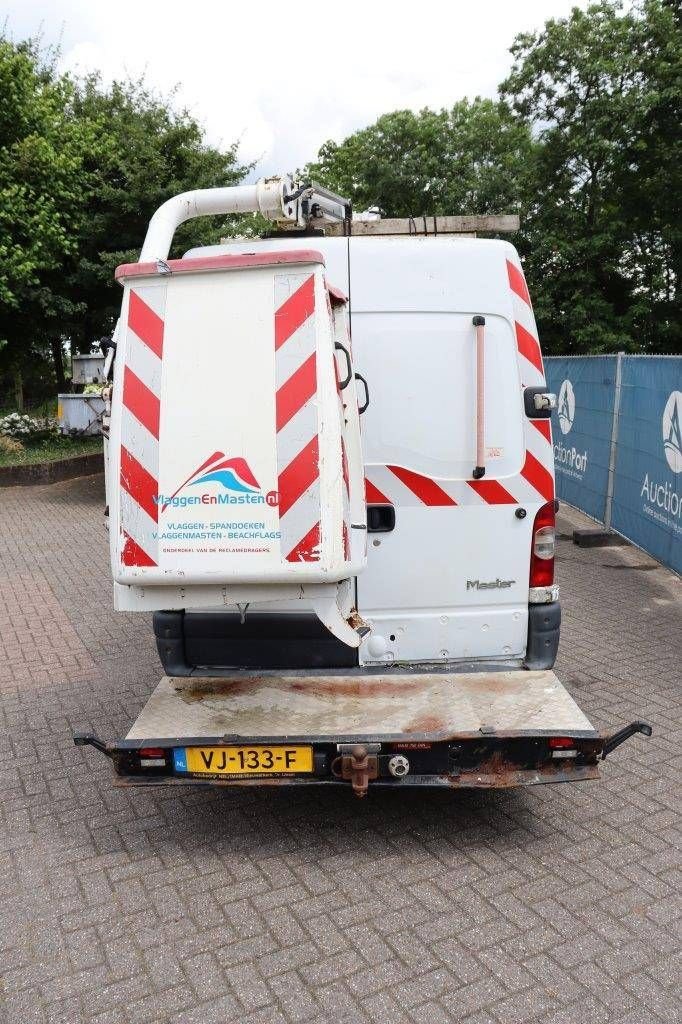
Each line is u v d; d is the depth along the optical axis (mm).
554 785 3994
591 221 22828
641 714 4730
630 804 3807
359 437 3508
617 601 6918
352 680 3783
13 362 18516
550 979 2723
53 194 13977
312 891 3219
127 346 2943
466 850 3471
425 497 3777
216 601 3004
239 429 2877
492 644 3920
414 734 3234
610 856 3408
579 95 21812
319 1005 2637
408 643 3887
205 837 3629
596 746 3234
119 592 3041
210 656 3930
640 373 8375
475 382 3738
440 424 3746
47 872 3402
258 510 2879
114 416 2973
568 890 3188
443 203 27141
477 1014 2584
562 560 8305
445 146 27938
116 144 14242
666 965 2775
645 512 8305
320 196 4559
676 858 3389
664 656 5652
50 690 5387
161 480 2920
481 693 3625
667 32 20656
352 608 3660
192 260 2896
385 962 2818
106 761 4375
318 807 3863
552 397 3779
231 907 3137
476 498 3803
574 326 22375
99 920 3088
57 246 14188
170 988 2732
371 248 3662
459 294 3699
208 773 3285
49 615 7035
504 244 3746
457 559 3838
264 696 3654
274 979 2756
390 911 3084
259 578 2904
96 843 3607
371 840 3568
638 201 22438
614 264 23250
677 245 22172
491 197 24469
